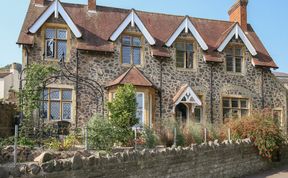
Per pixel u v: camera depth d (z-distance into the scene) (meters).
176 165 11.04
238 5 24.59
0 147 9.87
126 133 13.31
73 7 21.64
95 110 19.19
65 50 19.44
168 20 23.06
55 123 16.75
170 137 14.51
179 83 20.86
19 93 16.53
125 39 20.39
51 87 18.72
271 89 22.67
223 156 13.73
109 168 8.20
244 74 22.19
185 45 21.44
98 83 19.03
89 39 19.95
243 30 24.20
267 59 22.89
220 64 21.83
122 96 15.68
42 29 19.16
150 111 19.53
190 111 20.48
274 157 16.73
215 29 23.91
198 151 12.30
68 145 11.78
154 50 20.59
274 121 17.30
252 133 16.06
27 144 11.84
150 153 9.84
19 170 6.12
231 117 19.02
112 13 22.16
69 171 7.07
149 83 19.31
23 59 18.81
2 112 16.16
